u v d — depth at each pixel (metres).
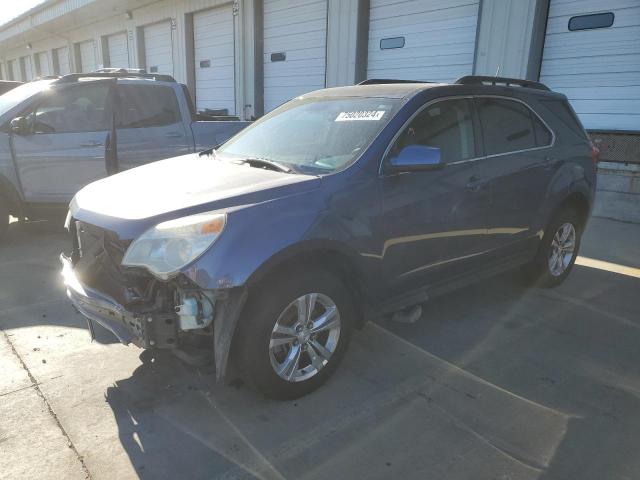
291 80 12.91
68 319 4.12
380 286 3.33
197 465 2.52
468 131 3.87
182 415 2.91
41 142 5.95
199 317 2.68
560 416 2.95
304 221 2.87
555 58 8.37
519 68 8.48
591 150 5.08
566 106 4.95
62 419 2.85
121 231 2.70
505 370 3.45
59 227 7.09
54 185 6.09
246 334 2.80
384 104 3.57
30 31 25.02
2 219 6.12
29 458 2.54
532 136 4.44
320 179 3.05
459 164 3.72
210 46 15.45
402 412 2.96
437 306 4.54
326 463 2.55
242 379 2.98
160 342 2.71
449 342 3.85
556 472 2.50
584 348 3.79
